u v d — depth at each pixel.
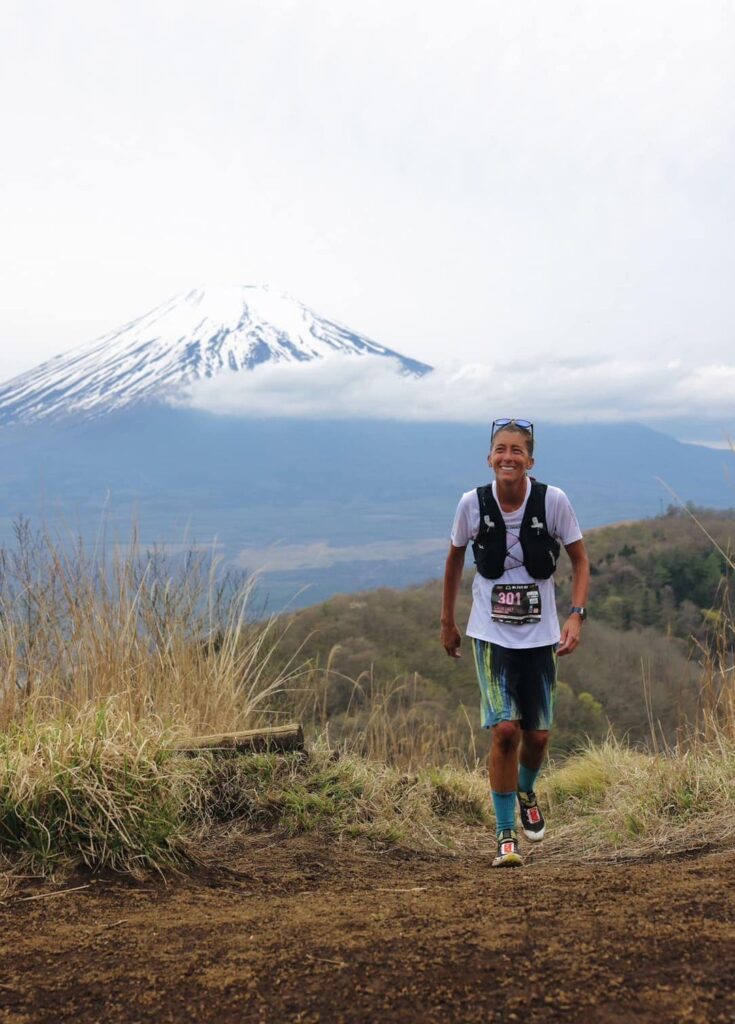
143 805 3.42
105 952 2.37
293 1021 1.94
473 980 2.04
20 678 4.74
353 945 2.28
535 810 4.12
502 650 3.83
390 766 5.40
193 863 3.47
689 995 1.89
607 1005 1.88
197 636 5.51
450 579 4.06
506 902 2.63
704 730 4.77
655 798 4.25
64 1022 2.00
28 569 4.93
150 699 4.95
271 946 2.33
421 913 2.56
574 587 3.86
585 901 2.54
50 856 3.16
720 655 5.01
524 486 3.82
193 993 2.09
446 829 4.62
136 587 5.27
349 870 3.75
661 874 2.81
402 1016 1.92
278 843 4.07
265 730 4.78
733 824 3.84
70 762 3.43
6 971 2.27
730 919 2.26
